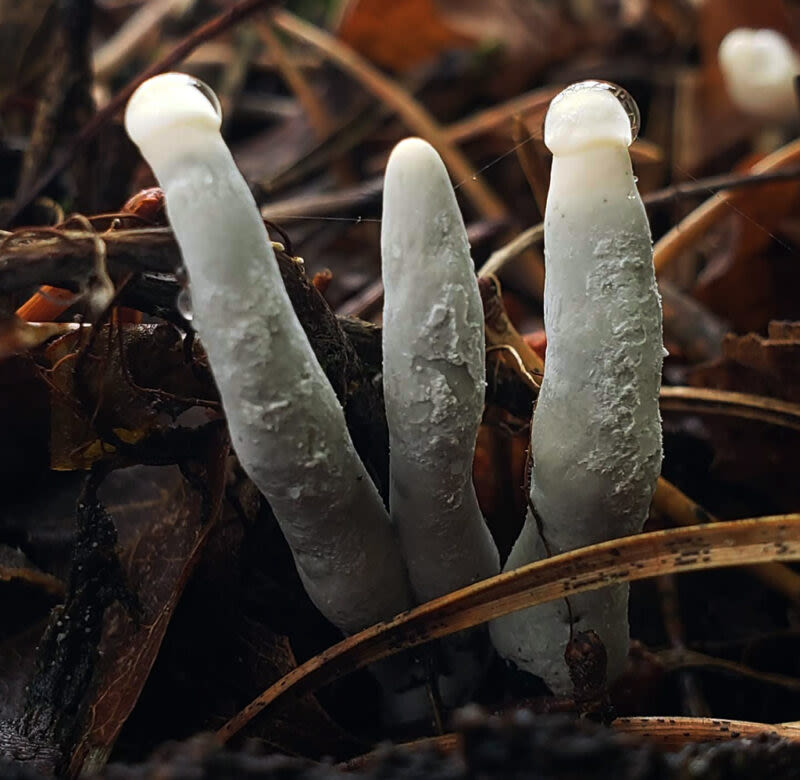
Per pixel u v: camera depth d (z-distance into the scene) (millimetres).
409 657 114
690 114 242
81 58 154
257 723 110
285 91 264
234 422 99
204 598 116
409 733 117
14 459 125
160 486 117
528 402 125
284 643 115
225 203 96
